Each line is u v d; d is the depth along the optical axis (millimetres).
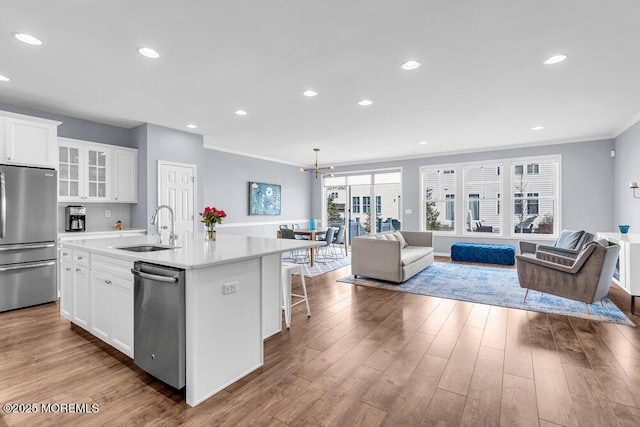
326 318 3354
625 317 3314
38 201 3732
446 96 3770
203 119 4691
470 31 2395
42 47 2621
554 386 2051
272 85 3430
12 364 2354
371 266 4953
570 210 6172
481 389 2023
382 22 2279
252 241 3158
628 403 1862
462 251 6676
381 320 3285
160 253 2291
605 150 5848
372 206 8758
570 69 3037
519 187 6715
